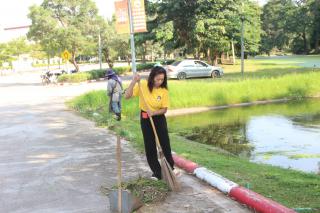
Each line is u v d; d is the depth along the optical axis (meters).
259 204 5.32
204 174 6.79
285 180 6.78
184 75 31.50
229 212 5.37
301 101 21.42
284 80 23.09
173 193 6.14
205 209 5.49
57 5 41.88
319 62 50.81
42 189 6.60
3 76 62.81
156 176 6.64
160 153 6.25
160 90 6.36
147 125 6.48
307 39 96.81
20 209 5.75
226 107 20.16
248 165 8.32
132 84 6.39
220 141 12.36
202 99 19.94
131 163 8.05
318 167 9.06
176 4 33.44
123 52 62.62
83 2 42.59
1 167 8.12
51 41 41.38
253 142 12.05
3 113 17.38
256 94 21.77
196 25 33.12
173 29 34.97
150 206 5.63
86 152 9.21
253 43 49.75
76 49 43.16
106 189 6.43
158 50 78.25
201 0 33.22
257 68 38.34
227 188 6.04
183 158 7.93
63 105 19.62
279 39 98.25
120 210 5.43
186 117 17.47
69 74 36.94
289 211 4.97
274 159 9.88
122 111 17.09
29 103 21.17
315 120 15.47
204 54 42.84
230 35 36.47
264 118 16.41
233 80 25.36
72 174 7.42
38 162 8.44
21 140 11.03
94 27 43.97
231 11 34.22
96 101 18.42
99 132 11.87
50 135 11.61
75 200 6.02
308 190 6.20
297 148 11.05
